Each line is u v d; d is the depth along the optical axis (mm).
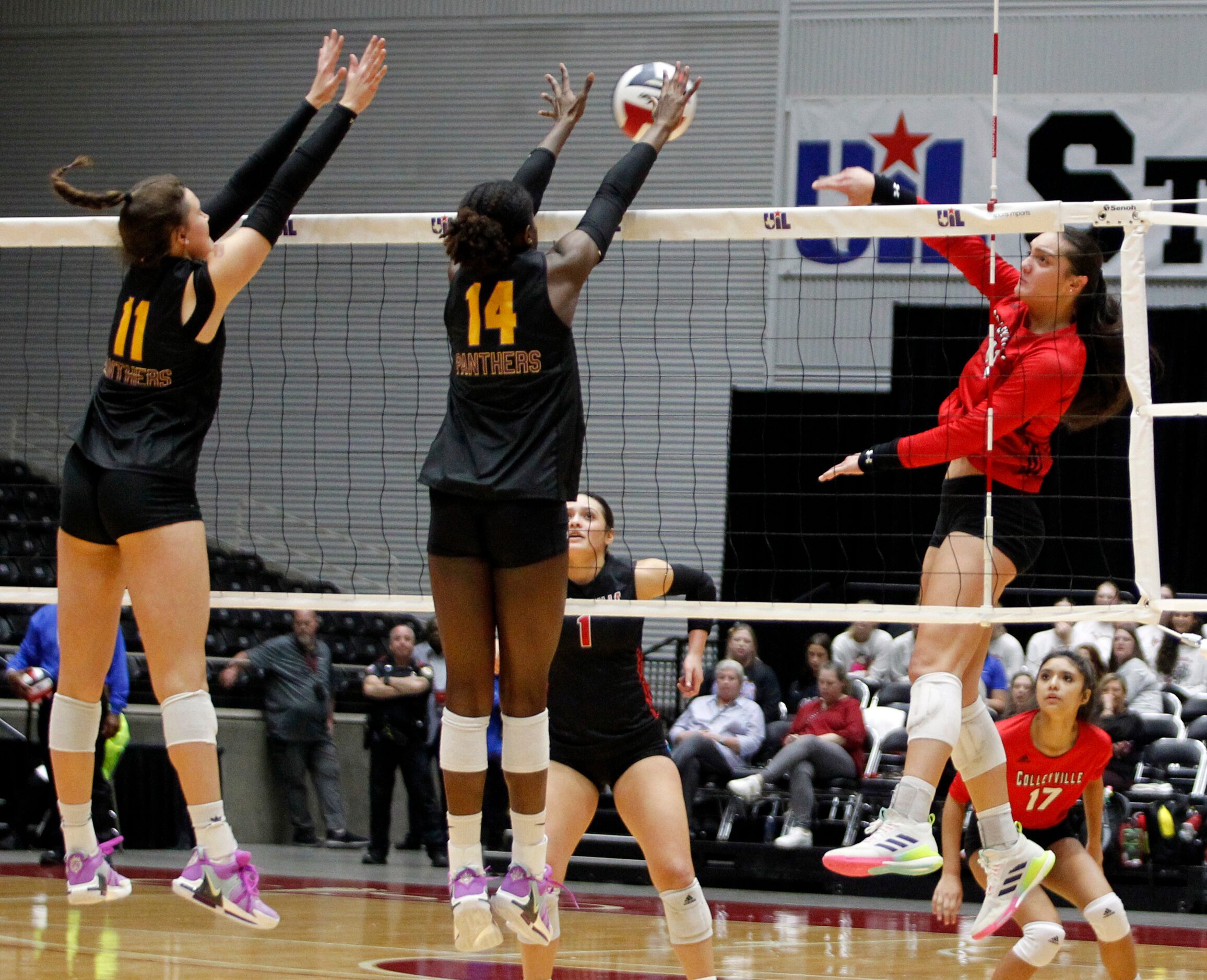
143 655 14938
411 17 18891
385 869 11500
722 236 5301
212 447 18594
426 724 12055
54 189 4594
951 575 4969
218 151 19234
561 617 4074
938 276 16672
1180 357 16297
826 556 17031
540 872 4188
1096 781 5891
